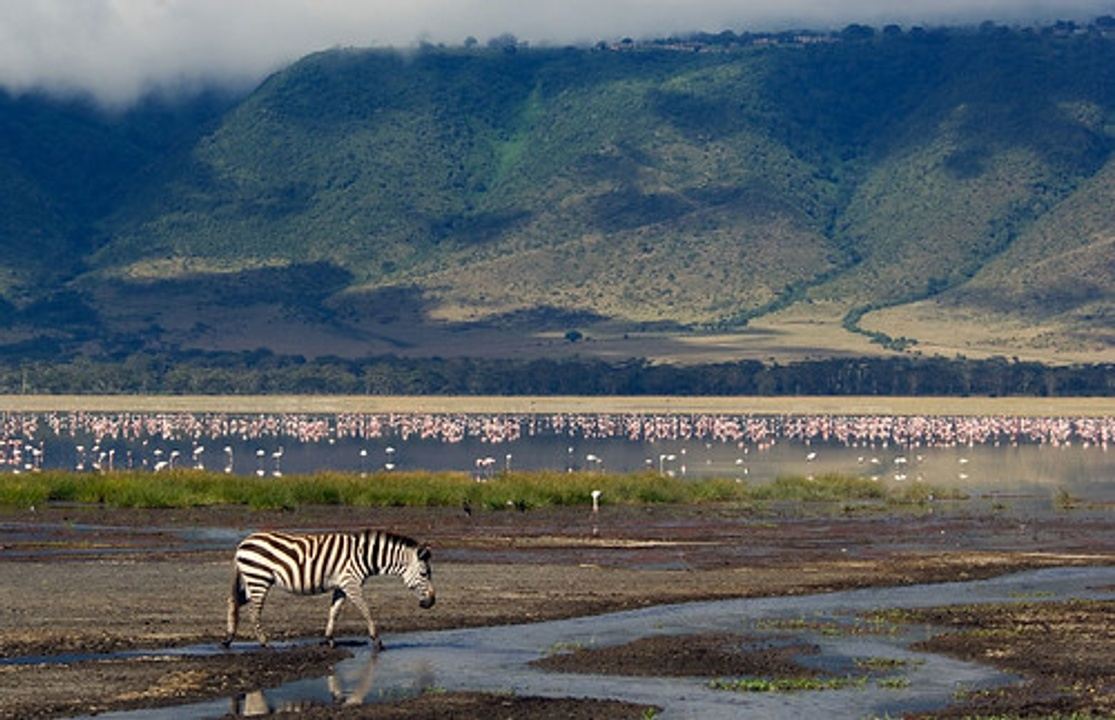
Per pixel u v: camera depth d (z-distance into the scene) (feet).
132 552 346.33
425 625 255.70
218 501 470.39
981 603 289.33
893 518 467.11
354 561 232.94
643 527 429.38
